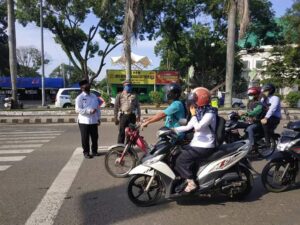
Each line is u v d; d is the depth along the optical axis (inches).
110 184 164.1
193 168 133.6
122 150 181.0
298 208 132.6
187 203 138.0
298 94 590.6
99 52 819.4
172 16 836.0
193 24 880.3
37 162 209.3
